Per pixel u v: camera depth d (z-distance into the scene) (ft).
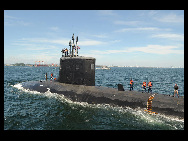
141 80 191.93
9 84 105.29
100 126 35.04
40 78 175.73
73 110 45.29
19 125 35.70
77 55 65.10
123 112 42.75
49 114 42.55
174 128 33.83
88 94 53.83
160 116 39.14
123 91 53.98
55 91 63.77
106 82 155.84
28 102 55.01
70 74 63.93
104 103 48.62
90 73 59.47
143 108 42.70
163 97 45.52
